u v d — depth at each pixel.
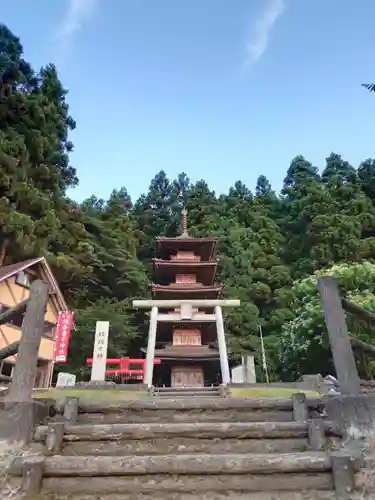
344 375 4.22
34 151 25.30
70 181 31.28
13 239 20.98
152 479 3.38
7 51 27.25
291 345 17.73
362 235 34.06
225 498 3.22
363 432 3.84
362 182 40.69
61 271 23.33
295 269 33.19
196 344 18.11
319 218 32.09
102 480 3.35
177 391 12.09
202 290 19.03
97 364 13.64
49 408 4.72
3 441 3.87
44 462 3.38
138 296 28.03
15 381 4.21
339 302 4.63
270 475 3.37
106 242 29.59
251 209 42.78
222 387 10.59
